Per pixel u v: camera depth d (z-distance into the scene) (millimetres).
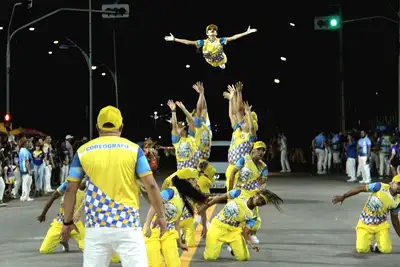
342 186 36000
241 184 16078
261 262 14641
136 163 8664
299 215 23172
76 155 8766
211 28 17203
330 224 20812
